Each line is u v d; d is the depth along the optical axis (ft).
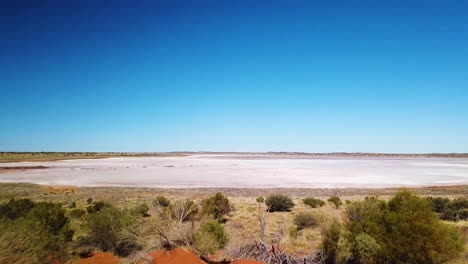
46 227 27.53
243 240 38.47
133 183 169.48
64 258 24.63
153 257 25.53
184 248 26.73
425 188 148.66
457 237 27.94
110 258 28.53
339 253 29.53
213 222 34.81
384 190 140.67
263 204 96.27
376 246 27.35
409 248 26.35
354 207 41.27
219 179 190.70
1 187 139.64
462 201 83.46
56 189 137.08
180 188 147.95
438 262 26.35
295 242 39.70
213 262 25.02
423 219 27.20
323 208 85.81
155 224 29.89
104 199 105.81
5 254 18.95
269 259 25.52
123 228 30.81
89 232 32.24
